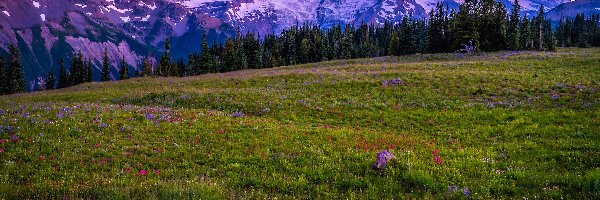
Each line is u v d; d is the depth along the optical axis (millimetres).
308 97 32094
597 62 41625
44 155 15609
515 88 31000
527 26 104500
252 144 17562
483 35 88438
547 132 18781
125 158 15406
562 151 15219
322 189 11977
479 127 21109
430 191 11492
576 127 19062
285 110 27328
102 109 25125
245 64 126625
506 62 49719
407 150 16344
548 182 11672
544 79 33781
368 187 11938
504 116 22969
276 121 23875
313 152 16094
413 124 23078
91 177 13273
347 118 25062
